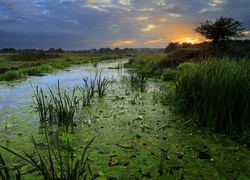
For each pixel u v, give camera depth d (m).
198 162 3.05
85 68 20.45
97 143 3.69
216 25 14.87
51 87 9.45
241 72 4.55
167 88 9.16
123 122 4.79
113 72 16.64
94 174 2.73
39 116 5.02
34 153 3.30
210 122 4.27
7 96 7.49
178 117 5.03
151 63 18.97
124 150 3.43
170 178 2.67
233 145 3.60
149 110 5.73
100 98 7.20
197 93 4.96
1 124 4.65
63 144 3.53
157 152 3.36
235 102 4.17
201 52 14.27
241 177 2.68
